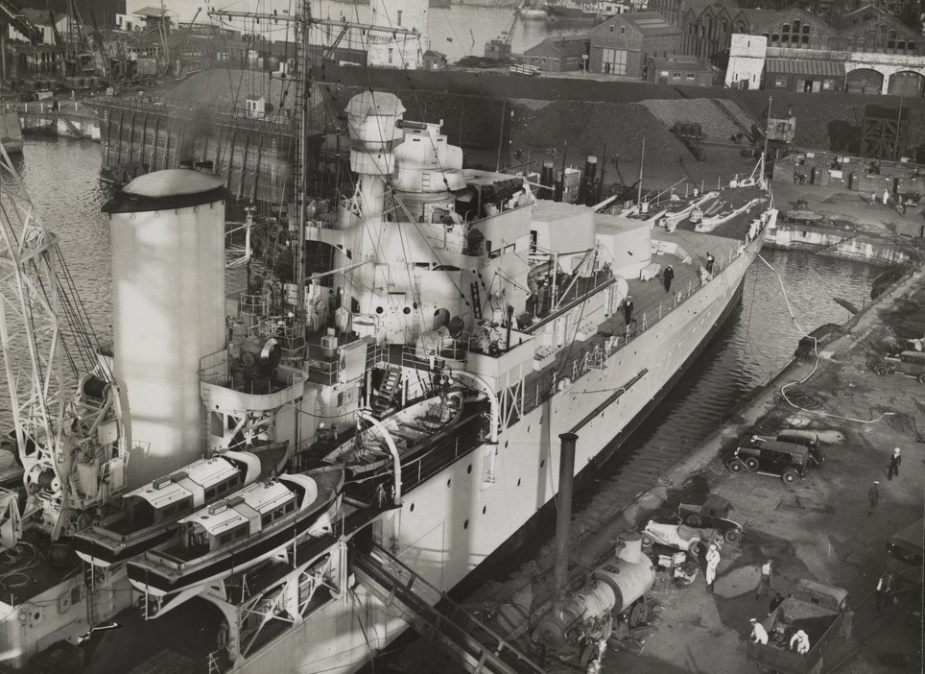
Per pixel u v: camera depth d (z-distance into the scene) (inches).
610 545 1686.8
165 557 1088.2
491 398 1542.8
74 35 6136.8
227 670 1148.5
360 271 1695.4
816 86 5098.4
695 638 1425.9
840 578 1582.2
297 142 1553.9
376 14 4685.0
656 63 5088.6
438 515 1491.1
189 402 1309.1
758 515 1775.3
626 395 2123.5
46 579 1162.6
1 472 1322.6
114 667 1163.9
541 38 5841.5
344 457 1421.0
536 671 1305.4
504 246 1739.7
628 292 2347.4
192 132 4052.7
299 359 1417.3
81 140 5108.3
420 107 4394.7
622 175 4217.5
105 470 1243.2
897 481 1924.2
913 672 1344.7
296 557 1214.9
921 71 4997.5
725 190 3740.2
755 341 2837.1
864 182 4333.2
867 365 2554.1
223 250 1314.0
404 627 1460.4
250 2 4719.5
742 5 5610.2
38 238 1218.0
